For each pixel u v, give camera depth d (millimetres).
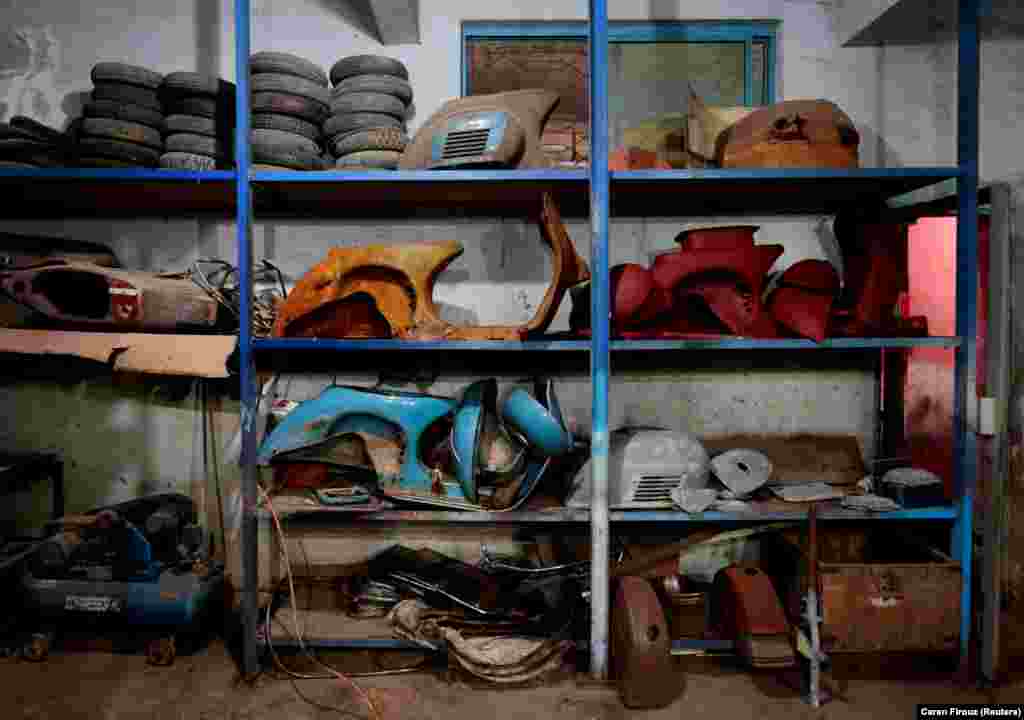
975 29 1991
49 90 2514
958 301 2051
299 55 2520
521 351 2549
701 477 2152
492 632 2119
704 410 2580
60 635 2332
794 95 2543
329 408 2115
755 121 2129
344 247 2330
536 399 2176
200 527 2305
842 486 2385
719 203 2533
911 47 2521
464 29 2570
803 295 2121
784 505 2141
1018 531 2506
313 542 2578
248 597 2055
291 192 2279
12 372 2574
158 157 2215
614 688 2029
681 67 2578
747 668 2129
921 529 2361
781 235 2561
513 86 2592
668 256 2139
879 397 2574
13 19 2504
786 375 2578
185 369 2127
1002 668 2145
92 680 2066
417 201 2447
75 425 2578
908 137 2535
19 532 2594
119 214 2547
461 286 2547
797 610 2135
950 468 2564
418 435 2104
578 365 2551
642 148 2371
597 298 2012
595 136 1993
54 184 2139
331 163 2340
